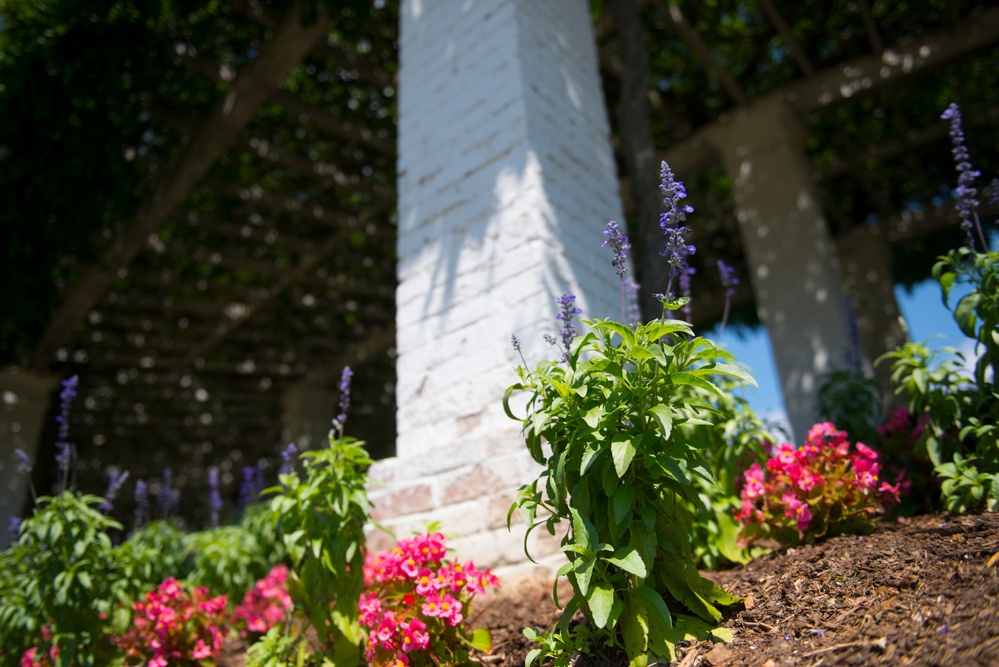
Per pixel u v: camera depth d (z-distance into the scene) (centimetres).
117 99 466
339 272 757
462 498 245
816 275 525
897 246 796
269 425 1055
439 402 274
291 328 840
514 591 221
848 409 289
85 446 911
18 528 243
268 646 210
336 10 447
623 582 151
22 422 638
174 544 368
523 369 173
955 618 127
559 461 151
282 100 523
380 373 981
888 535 183
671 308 162
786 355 523
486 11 314
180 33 474
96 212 532
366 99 574
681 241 170
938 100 638
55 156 477
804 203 545
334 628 201
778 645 141
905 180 734
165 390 884
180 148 565
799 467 204
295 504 213
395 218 690
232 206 638
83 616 241
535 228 263
